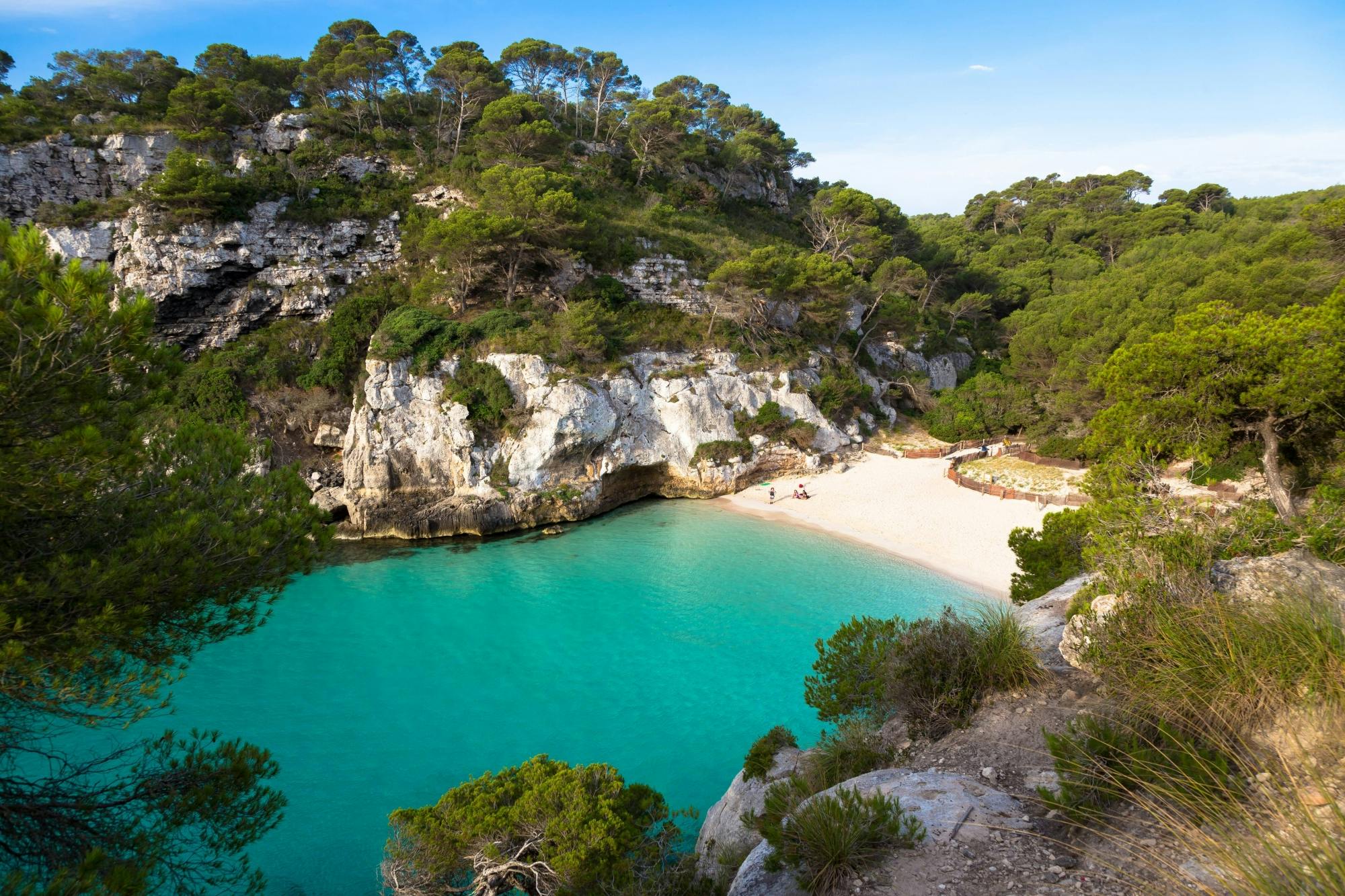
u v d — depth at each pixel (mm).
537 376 45000
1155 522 12898
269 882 16141
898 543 40406
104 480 9188
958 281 81062
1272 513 12531
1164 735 6617
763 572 36688
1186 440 20594
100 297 8359
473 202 55688
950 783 7844
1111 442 21953
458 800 13180
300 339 49219
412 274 53344
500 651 28438
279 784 19906
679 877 11555
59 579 8281
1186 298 42750
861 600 32906
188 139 53688
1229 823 5234
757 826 9477
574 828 11570
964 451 56344
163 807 9336
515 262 49938
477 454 43969
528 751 21672
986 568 36094
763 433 54000
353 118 64812
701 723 23234
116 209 49219
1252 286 38531
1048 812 6883
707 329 56438
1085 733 7316
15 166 49625
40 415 8500
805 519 45594
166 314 49312
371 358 44000
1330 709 6012
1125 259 74438
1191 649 7645
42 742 20125
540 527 44625
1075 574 18797
